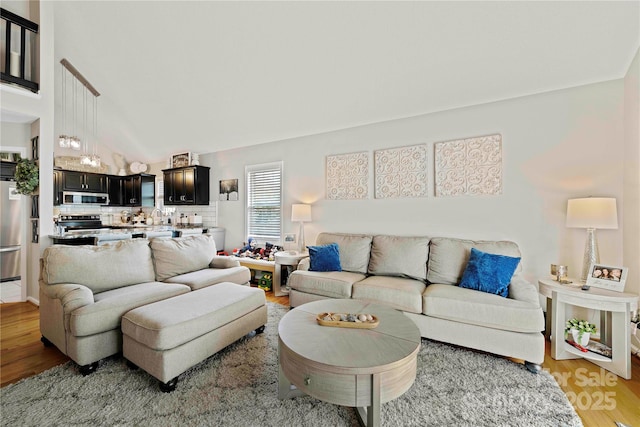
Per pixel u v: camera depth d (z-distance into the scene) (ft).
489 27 7.62
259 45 9.89
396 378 4.68
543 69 8.41
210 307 6.92
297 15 8.59
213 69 11.53
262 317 8.50
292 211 13.33
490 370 6.75
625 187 8.11
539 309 6.84
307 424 5.02
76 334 6.26
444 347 7.88
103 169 20.89
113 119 17.42
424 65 9.12
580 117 8.81
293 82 11.13
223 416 5.18
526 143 9.54
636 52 7.36
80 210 20.35
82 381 6.17
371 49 9.02
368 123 12.43
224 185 17.58
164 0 9.25
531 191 9.46
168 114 15.35
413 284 8.94
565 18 7.06
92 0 10.00
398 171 11.76
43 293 7.64
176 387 5.99
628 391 6.04
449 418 5.19
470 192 10.39
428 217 11.14
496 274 8.07
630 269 7.77
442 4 7.38
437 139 11.03
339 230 13.17
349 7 8.04
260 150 15.96
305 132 13.92
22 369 6.66
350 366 4.47
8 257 14.34
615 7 6.63
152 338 5.82
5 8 10.33
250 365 6.84
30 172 10.47
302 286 10.01
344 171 13.05
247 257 14.64
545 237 9.26
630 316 6.68
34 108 10.46
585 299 6.93
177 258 9.96
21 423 4.99
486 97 9.89
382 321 6.21
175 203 18.75
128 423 4.99
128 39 11.21
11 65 10.03
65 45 12.17
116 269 8.38
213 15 9.29
